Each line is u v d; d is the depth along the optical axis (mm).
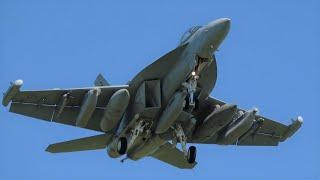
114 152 88688
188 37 84250
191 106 80812
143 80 84000
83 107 81688
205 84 83938
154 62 81875
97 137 88938
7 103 80625
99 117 88000
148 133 83812
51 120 85938
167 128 81500
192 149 86812
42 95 82812
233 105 84062
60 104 84125
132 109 85062
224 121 85625
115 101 81438
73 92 83688
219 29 77500
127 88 84750
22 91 81500
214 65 82125
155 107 81625
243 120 88625
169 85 82062
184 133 85125
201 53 79062
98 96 85125
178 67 81312
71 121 87250
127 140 86438
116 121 83062
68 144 88312
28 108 84125
